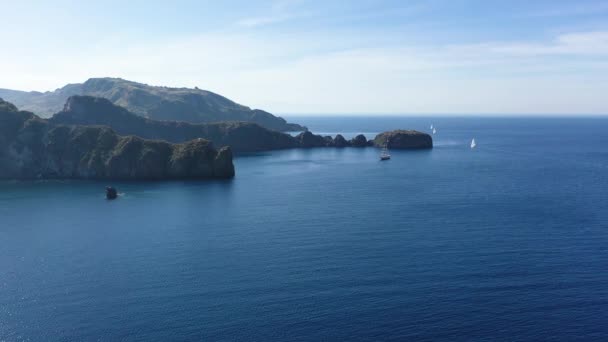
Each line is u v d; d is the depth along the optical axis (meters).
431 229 106.56
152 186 172.88
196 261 86.88
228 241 99.19
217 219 118.56
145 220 118.44
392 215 120.44
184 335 60.97
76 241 100.31
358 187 164.75
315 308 67.44
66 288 75.31
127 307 68.56
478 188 159.75
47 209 132.62
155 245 96.88
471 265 83.06
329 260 86.50
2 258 89.44
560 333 60.53
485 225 109.50
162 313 66.62
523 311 66.00
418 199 141.25
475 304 68.12
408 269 81.50
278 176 194.62
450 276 78.19
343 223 112.62
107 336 61.00
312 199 143.50
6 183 181.62
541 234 101.62
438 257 87.38
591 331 60.84
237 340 59.84
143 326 63.31
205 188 166.88
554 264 83.19
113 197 148.88
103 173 192.75
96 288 75.12
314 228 108.56
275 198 145.88
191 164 194.25
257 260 87.00
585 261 84.56
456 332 61.03
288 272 80.75
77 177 194.12
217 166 193.00
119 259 88.44
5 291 74.38
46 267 84.50
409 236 101.12
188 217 121.12
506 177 184.62
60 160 197.25
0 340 60.28
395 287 74.00
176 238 101.81
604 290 72.19
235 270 82.06
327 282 76.31
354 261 85.81
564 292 71.69
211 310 67.25
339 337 60.09
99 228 110.94
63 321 64.81
